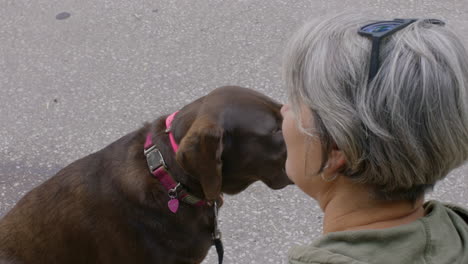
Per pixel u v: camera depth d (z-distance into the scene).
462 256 1.05
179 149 2.00
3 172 3.55
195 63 4.33
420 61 0.96
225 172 2.15
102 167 2.26
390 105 0.96
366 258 1.01
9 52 4.60
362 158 1.01
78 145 3.72
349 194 1.11
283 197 3.20
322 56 1.04
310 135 1.07
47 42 4.68
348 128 1.00
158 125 2.22
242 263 2.90
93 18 4.90
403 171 1.01
